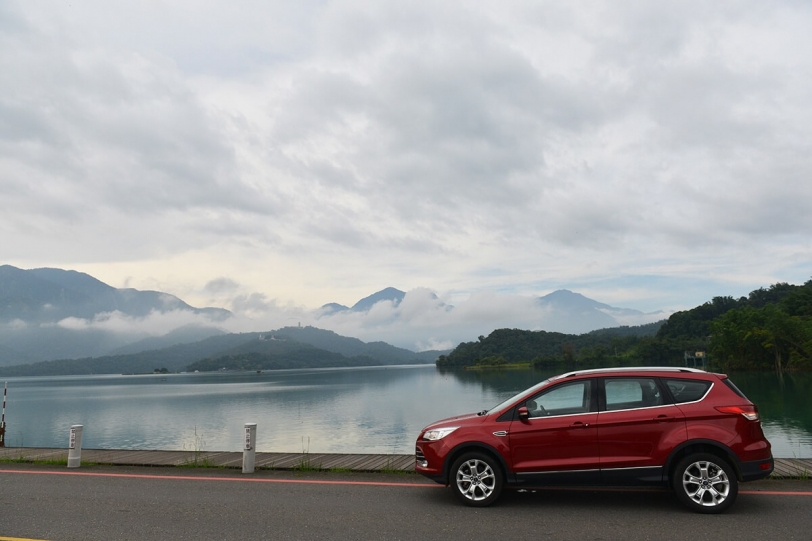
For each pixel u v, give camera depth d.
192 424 40.50
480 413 8.49
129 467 11.97
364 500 8.36
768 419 39.91
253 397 75.44
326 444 27.50
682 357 151.38
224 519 7.30
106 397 87.12
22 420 47.62
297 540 6.34
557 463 7.59
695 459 7.27
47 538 6.47
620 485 7.53
